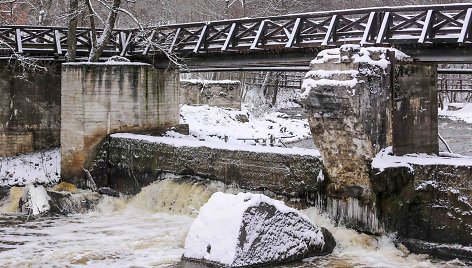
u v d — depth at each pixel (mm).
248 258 12711
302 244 13516
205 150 18078
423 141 16219
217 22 20219
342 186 15156
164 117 22344
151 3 42719
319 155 15773
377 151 14773
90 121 21031
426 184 14000
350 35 17234
